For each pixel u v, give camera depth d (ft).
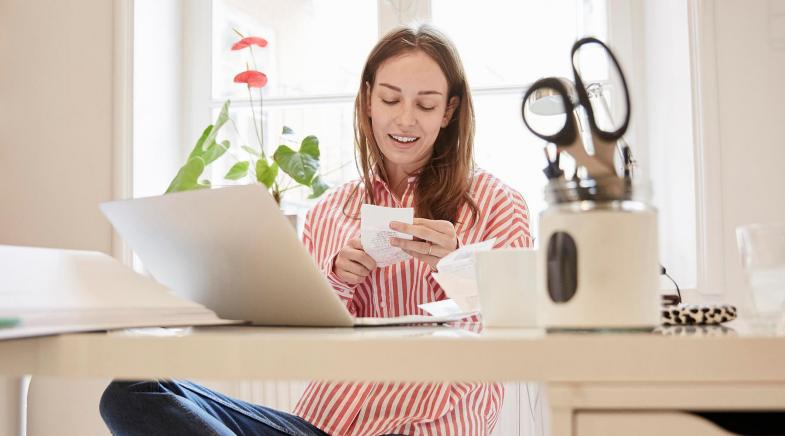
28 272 2.26
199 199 2.85
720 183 7.09
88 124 7.89
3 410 7.22
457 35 8.28
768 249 2.51
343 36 8.52
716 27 7.21
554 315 2.03
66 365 2.03
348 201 5.89
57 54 7.97
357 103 5.85
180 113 8.66
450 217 5.52
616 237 1.99
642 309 1.99
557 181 2.09
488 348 1.83
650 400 1.77
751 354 1.76
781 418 1.81
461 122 5.60
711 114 7.11
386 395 4.66
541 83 2.15
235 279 3.17
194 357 1.97
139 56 7.92
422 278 5.33
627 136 8.14
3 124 7.99
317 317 3.14
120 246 7.77
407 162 5.58
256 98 8.57
